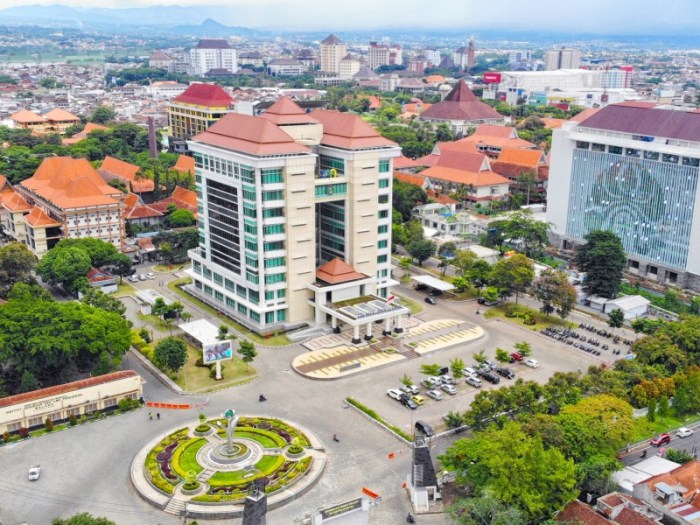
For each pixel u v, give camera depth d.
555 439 135.62
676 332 188.12
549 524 119.31
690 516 122.56
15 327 164.75
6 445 148.25
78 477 137.62
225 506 128.25
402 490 135.62
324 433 154.88
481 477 126.69
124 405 162.00
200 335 194.50
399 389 173.75
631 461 146.12
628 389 163.62
